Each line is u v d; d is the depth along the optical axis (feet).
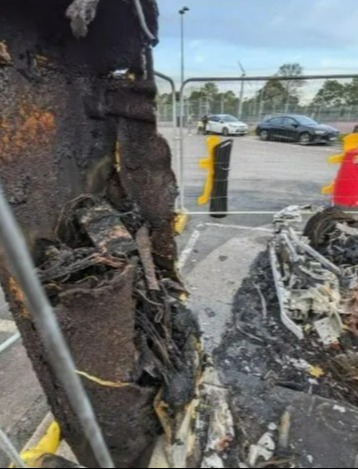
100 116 5.08
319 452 3.98
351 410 4.60
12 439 6.95
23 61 4.12
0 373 8.57
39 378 4.66
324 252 9.36
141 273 4.62
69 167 4.87
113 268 4.07
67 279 4.03
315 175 23.66
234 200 20.17
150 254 4.88
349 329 7.69
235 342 8.11
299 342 7.91
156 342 4.48
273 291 9.80
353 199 14.61
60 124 4.67
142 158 4.97
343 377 6.98
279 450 3.92
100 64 4.87
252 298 9.77
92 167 5.20
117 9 4.25
